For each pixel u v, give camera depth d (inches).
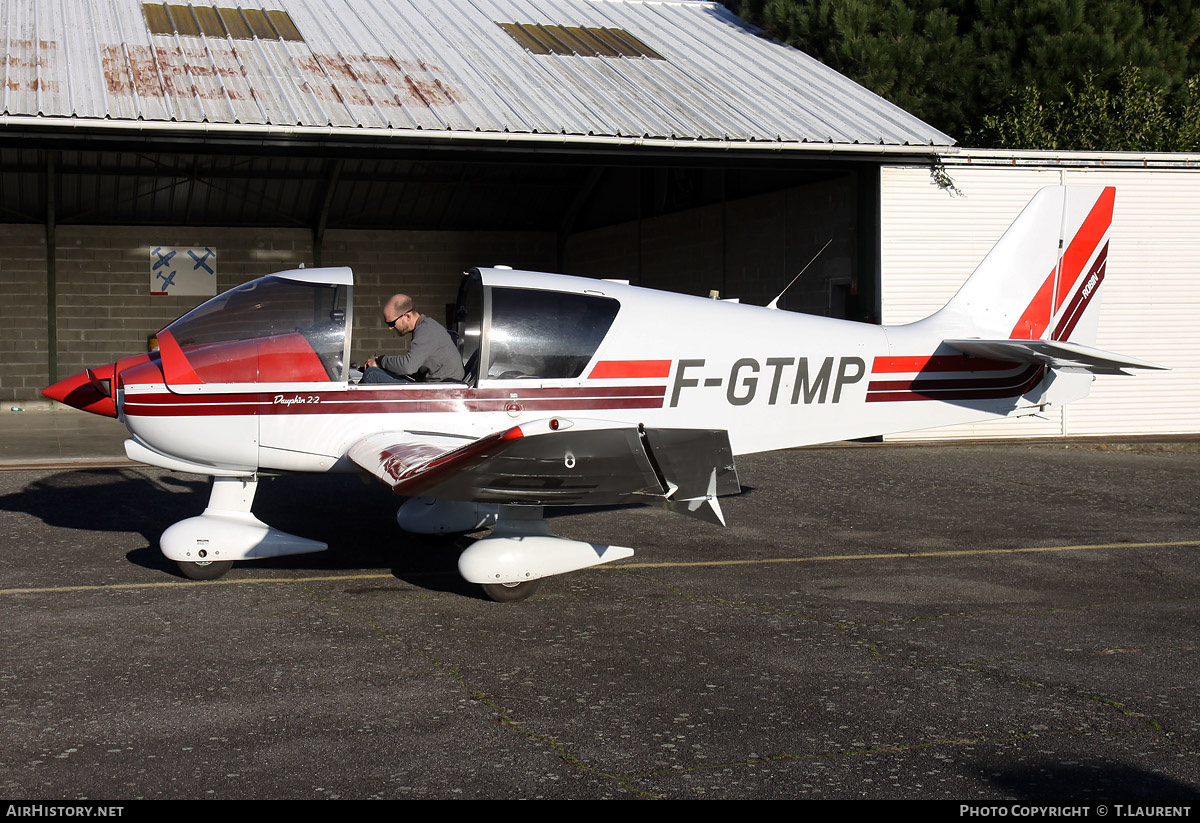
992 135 608.1
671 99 436.1
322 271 216.1
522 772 114.4
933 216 425.1
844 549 235.9
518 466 159.0
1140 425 445.1
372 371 216.4
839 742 123.7
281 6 506.9
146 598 187.3
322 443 210.2
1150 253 440.8
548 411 220.2
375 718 130.2
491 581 184.4
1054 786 112.0
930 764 117.6
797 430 243.4
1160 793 110.3
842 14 593.3
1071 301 264.2
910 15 606.5
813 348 241.4
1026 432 435.5
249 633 166.4
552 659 154.7
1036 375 258.8
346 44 459.2
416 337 215.8
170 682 142.7
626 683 144.2
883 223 421.4
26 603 183.3
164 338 209.6
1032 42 597.9
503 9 554.9
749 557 227.3
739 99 446.6
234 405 205.5
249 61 418.6
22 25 426.3
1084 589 199.9
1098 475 347.9
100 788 109.1
